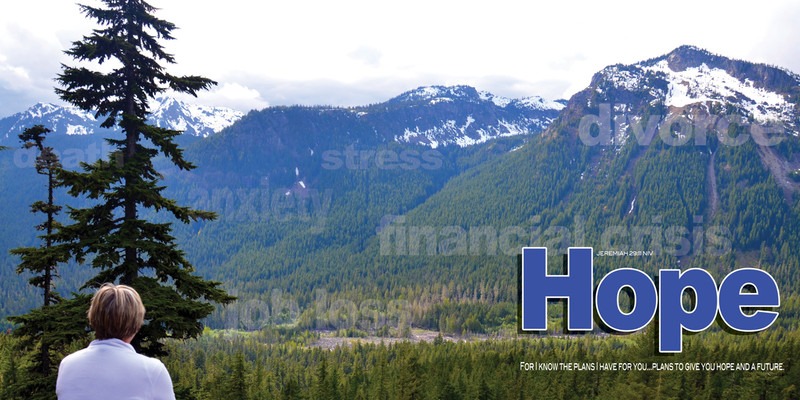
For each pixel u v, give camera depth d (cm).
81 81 1897
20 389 1752
